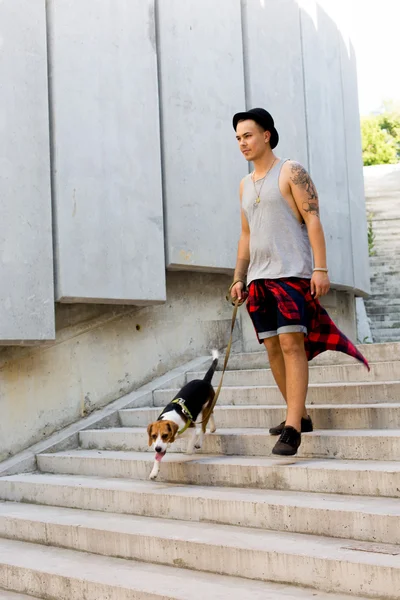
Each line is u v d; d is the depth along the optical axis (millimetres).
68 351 6246
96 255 6062
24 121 5676
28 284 5605
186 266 6836
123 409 6340
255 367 6633
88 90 6137
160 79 6836
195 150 7008
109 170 6227
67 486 4844
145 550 3740
